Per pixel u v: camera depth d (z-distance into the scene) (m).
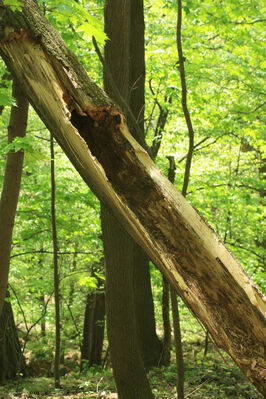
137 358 4.09
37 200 6.54
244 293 1.35
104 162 1.65
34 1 1.82
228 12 6.21
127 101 3.92
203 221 1.45
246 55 6.98
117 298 3.99
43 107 1.60
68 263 9.80
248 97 7.27
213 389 4.93
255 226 9.19
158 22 7.41
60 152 8.95
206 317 1.37
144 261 6.94
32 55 1.64
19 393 5.34
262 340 1.32
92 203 6.87
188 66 6.57
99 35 2.53
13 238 6.95
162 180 1.55
